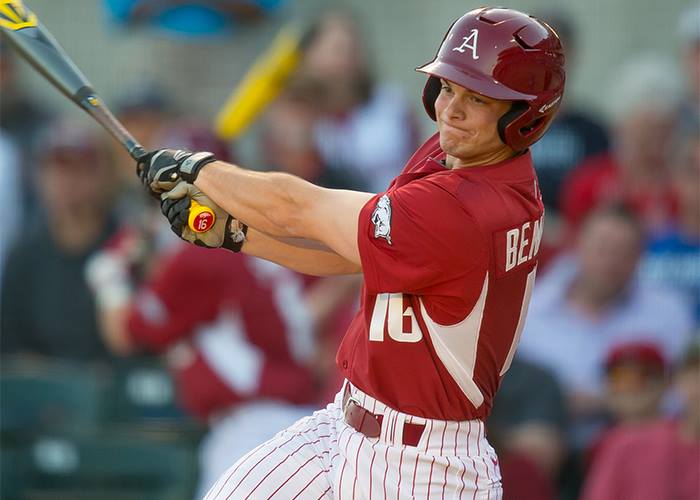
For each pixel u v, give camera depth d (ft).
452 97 41.27
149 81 102.06
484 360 43.04
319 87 86.48
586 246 80.02
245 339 73.10
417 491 43.24
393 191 41.39
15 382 81.41
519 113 40.93
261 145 89.92
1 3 47.44
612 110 102.22
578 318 80.28
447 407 43.11
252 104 72.90
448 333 42.19
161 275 73.15
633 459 71.00
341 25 88.17
